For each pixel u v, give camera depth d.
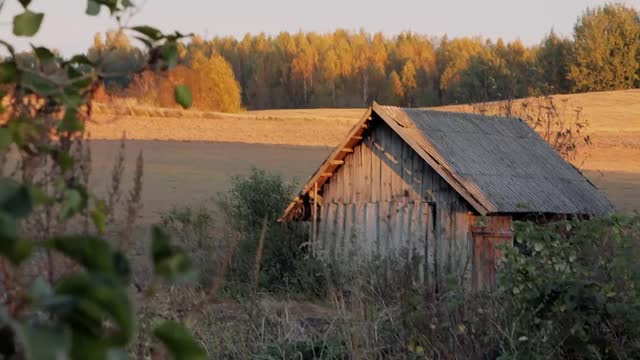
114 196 4.44
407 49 158.75
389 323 11.53
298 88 156.38
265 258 24.02
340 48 162.62
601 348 10.05
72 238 1.97
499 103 38.75
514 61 117.81
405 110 24.80
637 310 9.79
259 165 54.12
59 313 1.83
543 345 10.10
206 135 69.50
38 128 3.00
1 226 1.84
